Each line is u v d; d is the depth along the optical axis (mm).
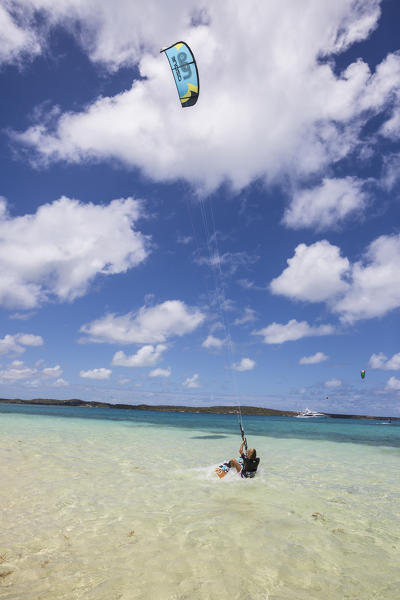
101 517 5137
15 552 3812
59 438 14797
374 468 10930
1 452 10156
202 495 6676
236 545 4207
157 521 5020
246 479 8328
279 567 3684
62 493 6305
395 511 6156
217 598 3004
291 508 5988
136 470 8867
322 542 4477
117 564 3604
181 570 3506
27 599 2871
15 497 5895
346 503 6527
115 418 39156
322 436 24203
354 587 3352
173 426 28578
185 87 9359
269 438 20734
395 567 3865
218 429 27828
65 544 4098
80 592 3023
